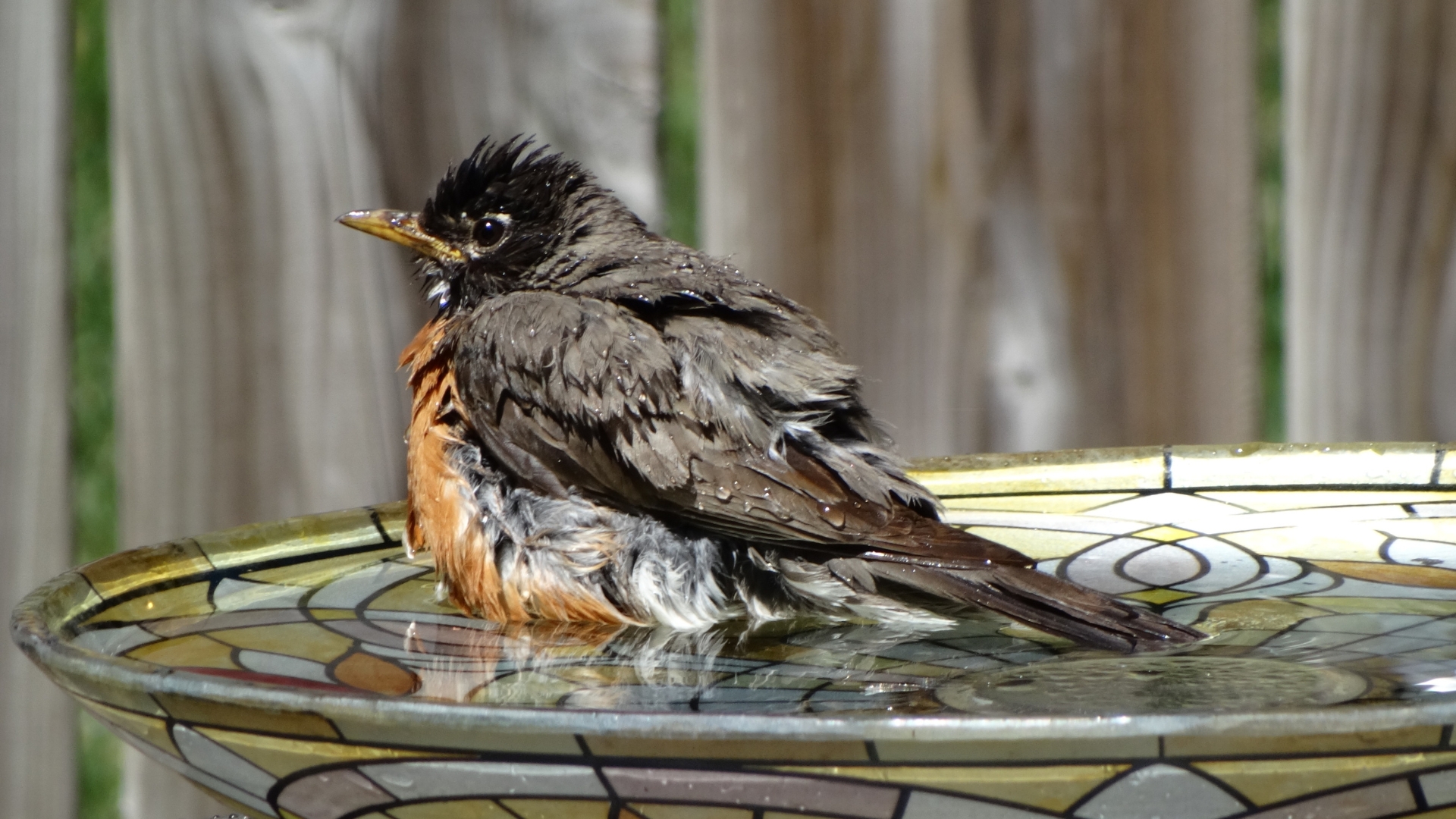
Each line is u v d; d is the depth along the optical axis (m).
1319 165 10.18
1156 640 5.52
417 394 7.21
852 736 3.88
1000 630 6.26
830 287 9.91
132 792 9.77
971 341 9.95
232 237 9.59
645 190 9.77
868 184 9.87
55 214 9.46
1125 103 9.84
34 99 9.41
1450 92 10.05
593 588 6.63
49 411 9.53
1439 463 7.58
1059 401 9.98
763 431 6.64
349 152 9.59
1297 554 6.93
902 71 9.82
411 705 4.10
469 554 6.79
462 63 9.67
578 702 5.20
